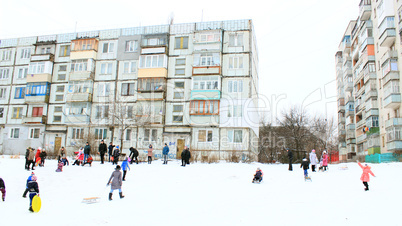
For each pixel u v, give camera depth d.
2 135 43.56
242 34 38.38
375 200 13.73
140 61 39.59
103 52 41.81
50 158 33.34
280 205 13.48
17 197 15.80
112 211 13.02
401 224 10.41
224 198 15.17
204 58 38.06
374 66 40.25
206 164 28.25
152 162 30.16
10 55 45.94
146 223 11.29
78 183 19.03
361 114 47.53
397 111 34.66
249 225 10.78
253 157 36.91
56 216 12.34
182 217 11.98
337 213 11.90
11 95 44.59
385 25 35.38
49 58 43.03
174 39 40.00
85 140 36.91
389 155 33.88
